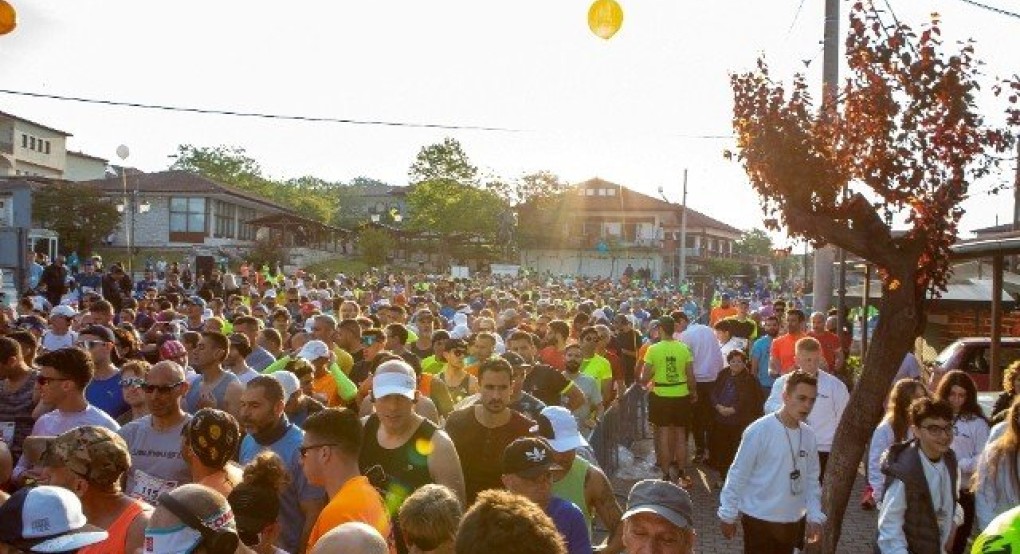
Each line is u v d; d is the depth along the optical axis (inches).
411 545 141.6
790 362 488.1
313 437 178.5
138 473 219.6
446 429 233.5
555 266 3447.3
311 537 172.1
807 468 267.1
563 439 207.3
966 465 261.3
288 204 4097.0
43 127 2965.1
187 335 389.7
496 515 102.1
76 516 139.8
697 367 514.3
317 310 728.3
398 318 547.8
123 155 1366.9
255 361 395.9
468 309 789.2
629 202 3622.0
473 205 3152.1
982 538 90.8
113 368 311.9
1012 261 869.2
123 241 2514.8
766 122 294.8
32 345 317.4
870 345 302.2
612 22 246.5
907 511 227.8
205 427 184.2
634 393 577.9
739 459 267.1
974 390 293.6
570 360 388.8
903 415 284.2
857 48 290.0
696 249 3754.9
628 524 145.7
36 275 1025.5
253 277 1284.4
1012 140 284.7
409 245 3134.8
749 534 267.0
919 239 289.9
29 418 278.5
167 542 130.0
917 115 286.0
